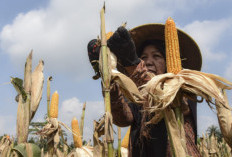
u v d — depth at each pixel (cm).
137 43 470
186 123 361
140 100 296
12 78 272
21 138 263
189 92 282
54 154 470
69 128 513
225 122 327
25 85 275
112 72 283
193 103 379
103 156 299
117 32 297
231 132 321
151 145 368
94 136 305
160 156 356
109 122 253
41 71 303
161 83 284
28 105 271
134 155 394
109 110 257
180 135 263
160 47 444
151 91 274
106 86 262
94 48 310
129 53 310
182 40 475
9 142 381
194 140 357
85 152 584
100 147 302
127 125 411
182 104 281
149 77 343
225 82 287
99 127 303
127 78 282
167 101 264
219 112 336
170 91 267
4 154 329
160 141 361
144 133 355
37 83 293
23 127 265
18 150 252
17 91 274
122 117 390
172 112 266
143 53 448
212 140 896
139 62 327
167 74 283
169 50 303
